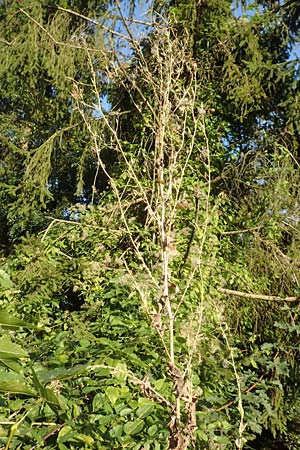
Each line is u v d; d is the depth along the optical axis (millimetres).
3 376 2121
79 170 8109
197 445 2467
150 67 4902
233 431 2768
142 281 3242
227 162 7434
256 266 6602
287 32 7875
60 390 2367
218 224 6512
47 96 9734
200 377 2807
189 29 7508
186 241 4367
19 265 5641
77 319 3695
